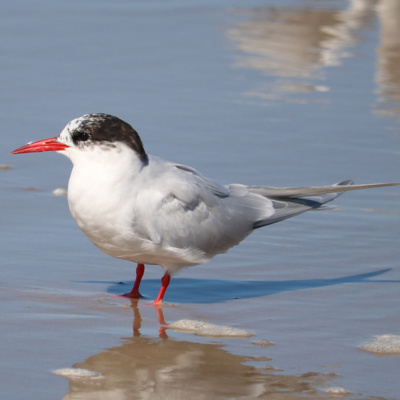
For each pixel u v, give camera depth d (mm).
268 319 10195
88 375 8484
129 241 10523
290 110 19016
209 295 11047
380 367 8867
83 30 24828
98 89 20031
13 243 12195
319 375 8648
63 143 10508
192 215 10859
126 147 10430
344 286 11258
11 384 8211
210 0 28844
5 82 20234
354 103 19609
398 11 27203
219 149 16562
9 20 25375
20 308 10180
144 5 27891
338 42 24609
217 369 8742
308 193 11812
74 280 11258
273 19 26875
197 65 22203
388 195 14562
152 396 8094
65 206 13719
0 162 15531
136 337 9555
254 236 12938
